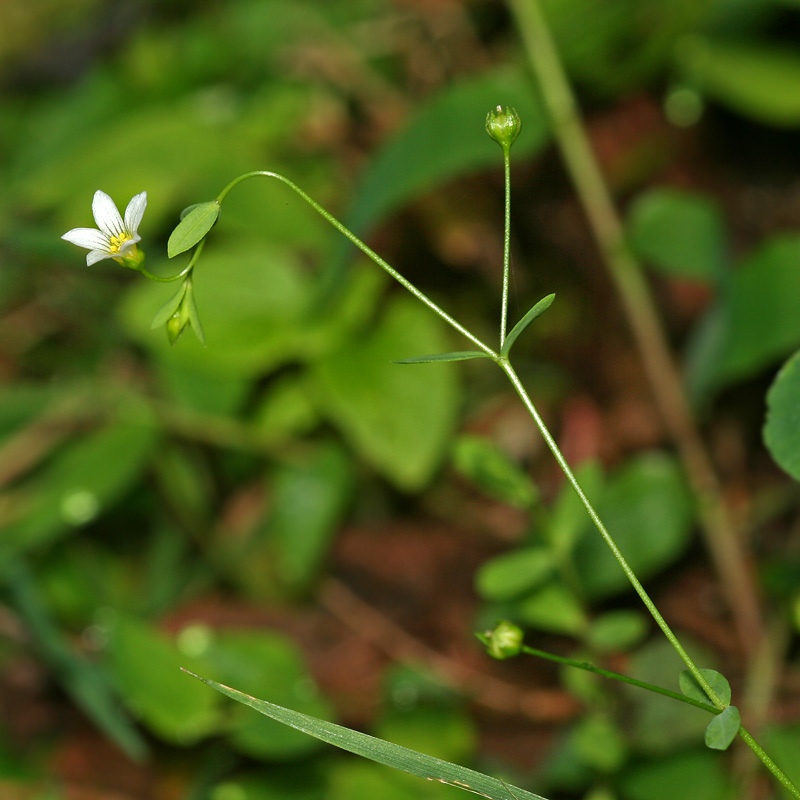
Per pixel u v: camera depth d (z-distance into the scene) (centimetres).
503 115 39
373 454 46
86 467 47
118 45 69
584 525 43
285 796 43
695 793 43
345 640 46
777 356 46
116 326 55
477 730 45
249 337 47
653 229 47
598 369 52
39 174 55
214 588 48
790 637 45
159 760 45
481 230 55
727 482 48
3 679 46
